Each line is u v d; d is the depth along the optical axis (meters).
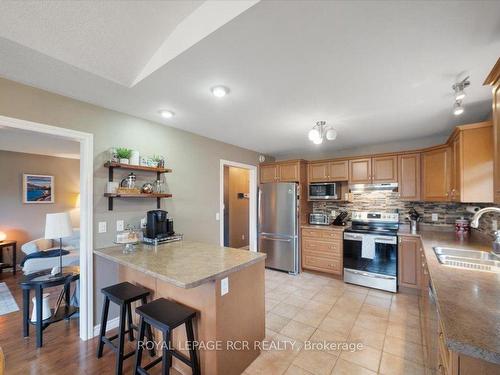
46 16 1.30
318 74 1.71
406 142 3.77
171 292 1.88
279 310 2.76
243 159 4.29
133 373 1.73
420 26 1.21
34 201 4.71
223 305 1.67
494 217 2.47
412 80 1.79
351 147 4.24
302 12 1.12
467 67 1.61
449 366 0.92
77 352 2.01
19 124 1.84
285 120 2.75
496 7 1.08
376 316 2.62
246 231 6.02
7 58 1.52
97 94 2.05
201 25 1.32
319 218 4.28
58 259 3.58
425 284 2.11
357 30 1.24
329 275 3.92
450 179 2.74
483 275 1.45
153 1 1.29
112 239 2.39
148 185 2.61
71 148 4.25
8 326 2.40
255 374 1.81
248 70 1.66
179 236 2.73
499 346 0.76
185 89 1.95
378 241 3.36
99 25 1.40
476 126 2.13
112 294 1.85
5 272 4.21
